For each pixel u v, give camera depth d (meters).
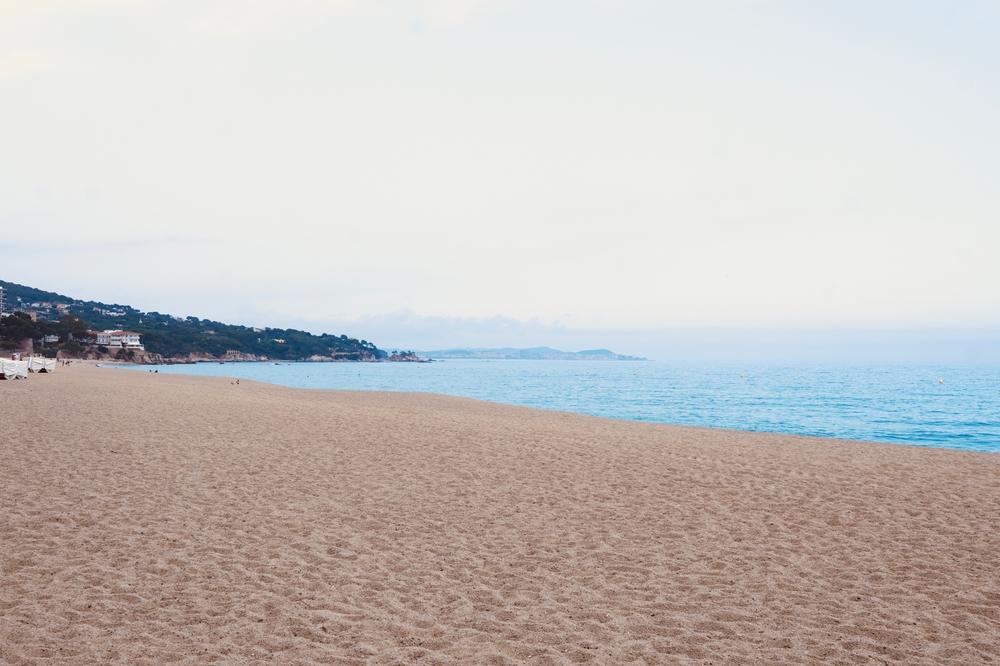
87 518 8.06
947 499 10.17
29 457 11.60
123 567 6.48
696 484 11.19
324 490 10.15
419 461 12.91
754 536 8.11
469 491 10.39
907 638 5.20
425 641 5.02
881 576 6.66
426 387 82.69
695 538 8.01
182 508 8.75
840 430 32.78
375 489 10.34
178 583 6.13
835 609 5.80
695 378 113.38
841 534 8.21
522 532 8.16
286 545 7.38
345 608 5.65
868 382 93.56
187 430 15.86
